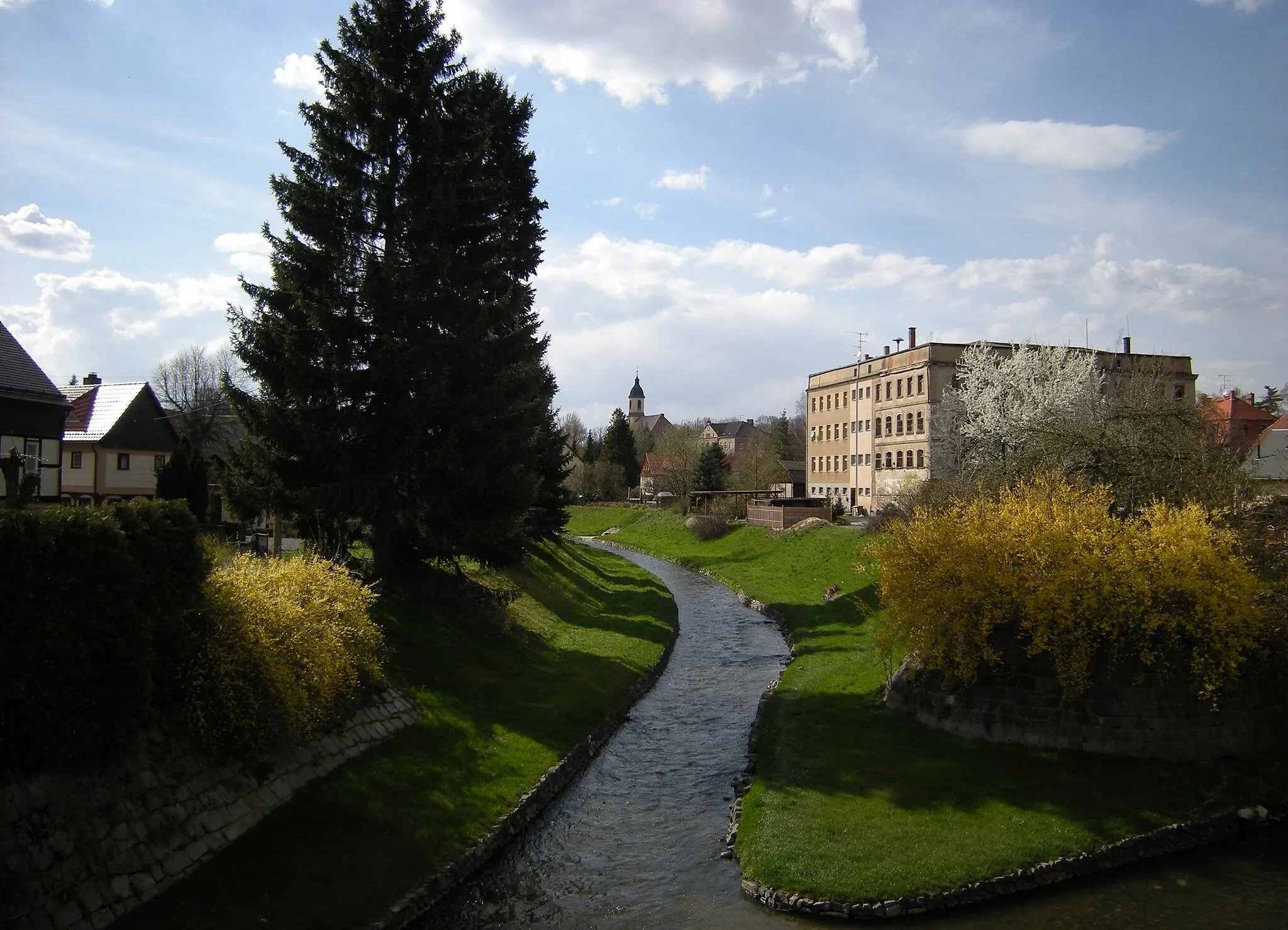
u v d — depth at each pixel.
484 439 20.70
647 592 40.28
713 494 75.38
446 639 20.08
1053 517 16.39
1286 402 82.75
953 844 12.45
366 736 14.29
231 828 10.63
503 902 11.66
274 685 11.40
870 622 28.70
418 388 19.03
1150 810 13.38
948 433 48.28
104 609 9.25
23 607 8.41
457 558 22.69
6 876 7.79
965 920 11.06
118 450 43.59
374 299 18.61
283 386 18.48
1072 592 14.84
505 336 21.53
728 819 14.60
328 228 18.83
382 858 11.52
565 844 13.56
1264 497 20.33
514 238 30.50
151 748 10.20
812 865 12.07
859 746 16.39
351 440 19.17
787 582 43.44
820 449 77.56
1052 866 11.98
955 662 16.66
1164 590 14.62
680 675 25.31
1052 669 15.54
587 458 112.25
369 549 26.98
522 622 25.44
